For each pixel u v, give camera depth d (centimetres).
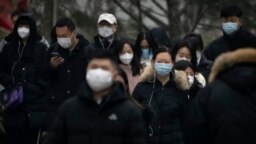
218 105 1012
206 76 1526
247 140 1002
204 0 2578
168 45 1537
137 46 1530
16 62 1512
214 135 1014
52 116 1443
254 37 1039
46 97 1459
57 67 1445
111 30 1490
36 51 1508
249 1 2544
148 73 1363
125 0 2645
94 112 1086
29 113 1494
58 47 1452
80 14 2439
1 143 1551
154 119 1348
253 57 1027
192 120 1027
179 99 1359
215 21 2616
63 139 1100
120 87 1102
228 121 1002
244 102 1010
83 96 1086
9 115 1505
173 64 1375
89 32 2461
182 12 2686
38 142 1512
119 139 1084
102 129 1081
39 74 1483
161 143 1347
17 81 1505
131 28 2633
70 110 1093
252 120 1005
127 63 1458
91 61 1084
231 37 1045
